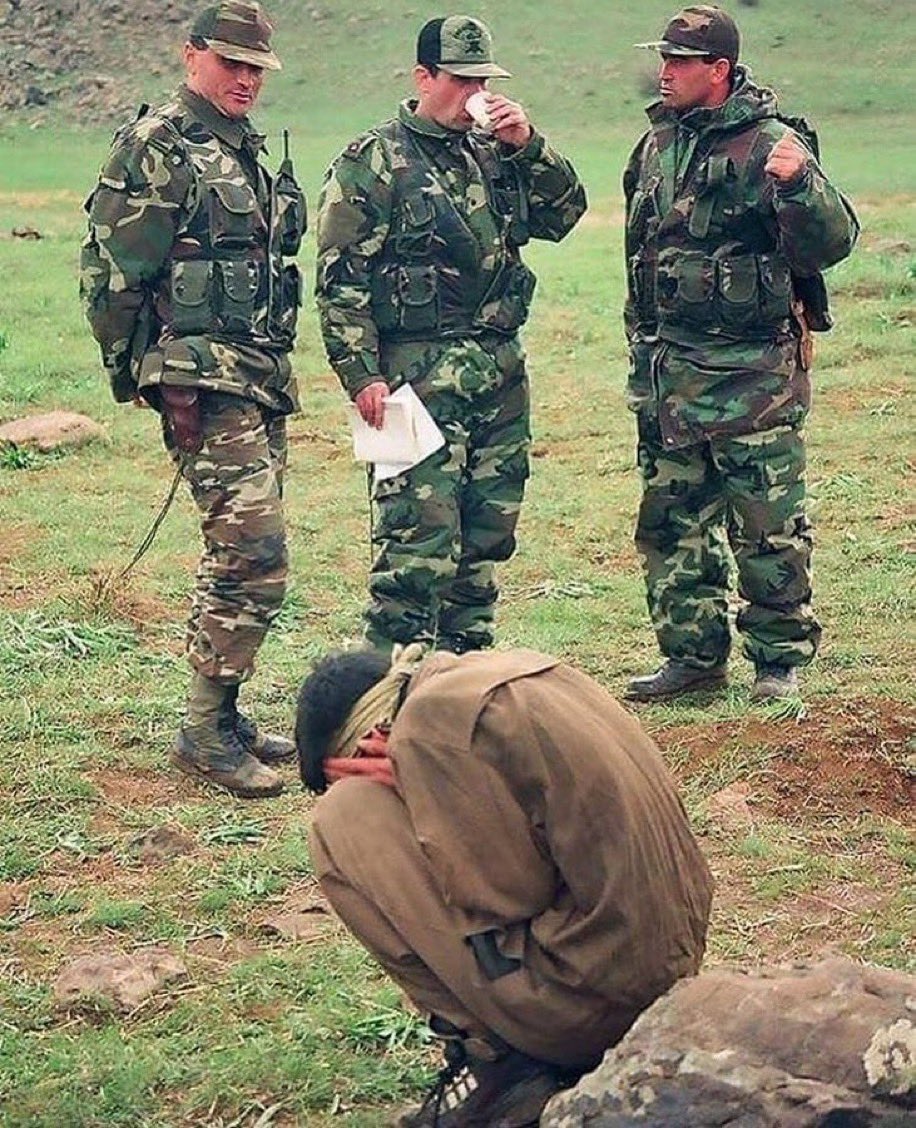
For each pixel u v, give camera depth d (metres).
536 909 3.55
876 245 17.23
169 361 5.71
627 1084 3.23
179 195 5.68
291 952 4.78
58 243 20.80
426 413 6.20
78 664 7.15
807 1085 3.14
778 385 6.35
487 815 3.49
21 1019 4.48
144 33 44.72
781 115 6.34
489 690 3.53
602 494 9.77
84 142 40.06
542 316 14.83
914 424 10.91
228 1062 4.19
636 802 3.52
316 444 11.11
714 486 6.58
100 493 9.94
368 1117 3.96
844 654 7.13
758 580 6.48
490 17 43.22
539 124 37.59
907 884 5.18
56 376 12.99
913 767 5.81
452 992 3.57
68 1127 3.98
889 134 34.19
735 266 6.27
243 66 5.77
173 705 6.66
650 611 6.73
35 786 5.91
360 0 44.75
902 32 41.12
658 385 6.46
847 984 3.33
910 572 8.24
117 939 4.94
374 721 3.70
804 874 5.21
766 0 43.38
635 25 42.44
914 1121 3.13
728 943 4.82
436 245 6.20
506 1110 3.67
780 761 5.89
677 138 6.35
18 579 8.31
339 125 38.88
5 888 5.26
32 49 44.41
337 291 6.18
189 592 8.16
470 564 6.60
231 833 5.59
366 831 3.62
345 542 9.00
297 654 7.36
